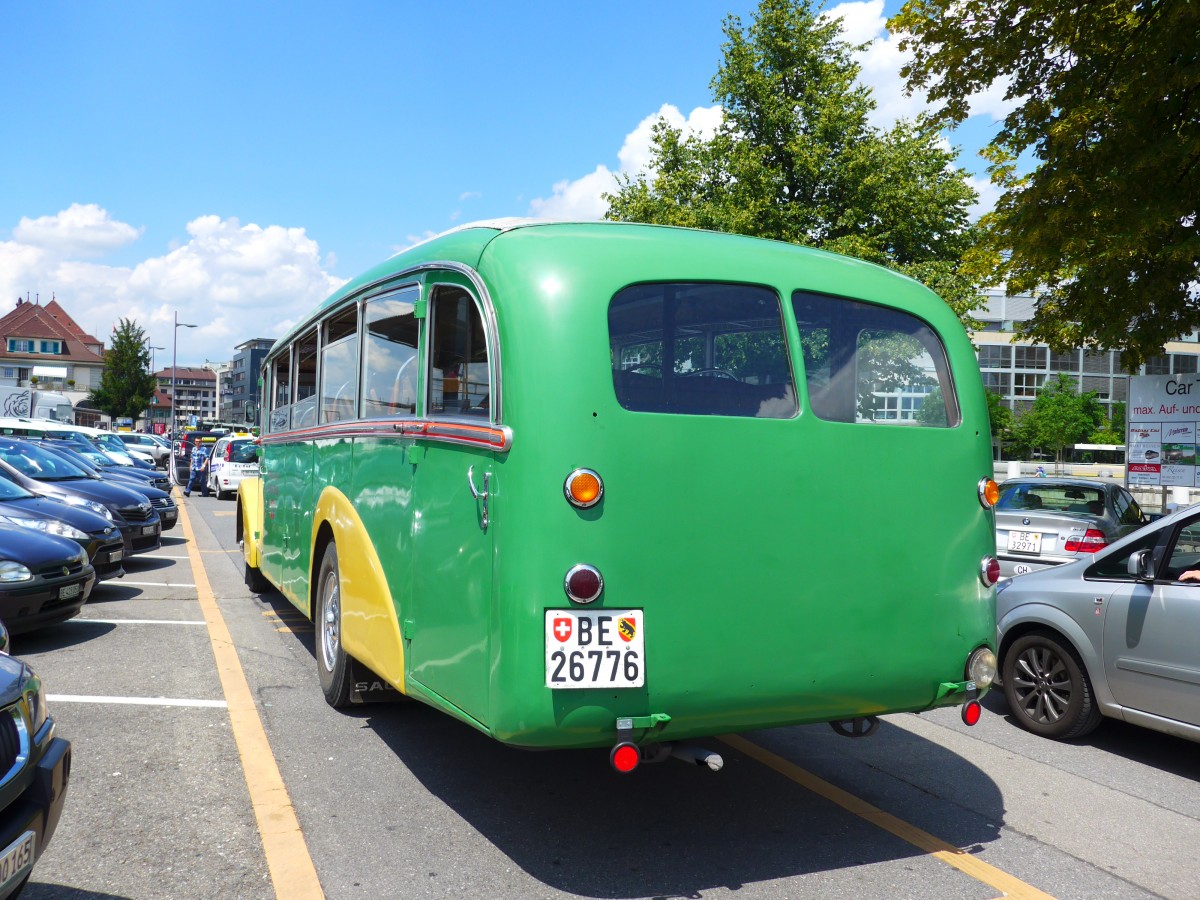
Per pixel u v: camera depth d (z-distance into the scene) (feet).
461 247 13.41
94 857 12.17
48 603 24.31
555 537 10.84
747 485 11.75
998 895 11.71
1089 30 35.04
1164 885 12.17
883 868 12.40
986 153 40.24
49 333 331.77
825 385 12.68
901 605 12.69
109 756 16.01
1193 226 34.71
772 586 11.82
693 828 13.60
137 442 133.90
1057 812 14.75
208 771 15.43
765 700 11.78
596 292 11.45
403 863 12.19
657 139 85.05
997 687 23.49
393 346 15.84
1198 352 316.19
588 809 14.24
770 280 12.60
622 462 11.11
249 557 31.71
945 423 13.70
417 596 13.69
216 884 11.51
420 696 13.44
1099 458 302.04
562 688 10.76
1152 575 17.13
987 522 13.71
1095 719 18.45
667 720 11.19
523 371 11.19
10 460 39.78
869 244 74.54
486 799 14.53
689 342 11.93
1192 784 16.35
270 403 28.76
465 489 12.23
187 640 25.67
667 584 11.25
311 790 14.71
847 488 12.41
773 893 11.57
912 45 39.65
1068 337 40.63
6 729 9.59
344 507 17.79
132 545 38.73
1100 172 34.24
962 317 75.92
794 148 75.77
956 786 15.84
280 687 20.92
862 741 18.39
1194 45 31.40
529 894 11.40
